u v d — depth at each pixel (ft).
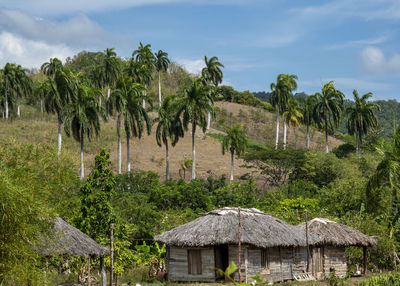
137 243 116.16
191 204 140.67
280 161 206.80
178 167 235.40
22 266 44.65
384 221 132.26
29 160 65.51
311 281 92.48
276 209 138.31
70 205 79.15
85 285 79.92
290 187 174.70
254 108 412.57
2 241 43.39
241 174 232.53
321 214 131.75
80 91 185.47
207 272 88.48
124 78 203.72
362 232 117.39
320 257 102.17
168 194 138.00
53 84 195.72
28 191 49.62
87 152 240.12
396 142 134.72
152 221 120.98
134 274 94.12
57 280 78.43
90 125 186.80
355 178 157.69
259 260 89.25
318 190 182.70
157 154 252.21
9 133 247.70
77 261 84.02
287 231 92.32
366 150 264.72
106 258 92.68
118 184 154.40
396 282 84.23
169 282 86.43
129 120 199.52
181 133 204.74
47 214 48.47
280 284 85.76
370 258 118.73
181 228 90.94
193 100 200.95
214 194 153.28
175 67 435.12
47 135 251.39
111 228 72.13
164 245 100.68
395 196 135.33
